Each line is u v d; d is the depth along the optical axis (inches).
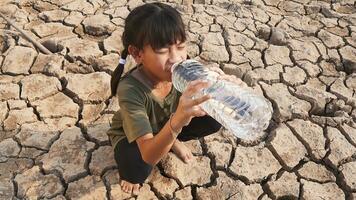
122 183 102.9
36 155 110.7
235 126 80.3
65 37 148.3
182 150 108.9
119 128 99.0
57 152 111.3
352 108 127.0
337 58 144.6
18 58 137.7
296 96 129.8
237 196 104.3
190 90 72.6
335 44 150.1
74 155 110.6
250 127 81.3
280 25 158.6
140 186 104.4
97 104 125.5
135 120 84.0
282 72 138.2
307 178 108.7
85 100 125.4
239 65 140.6
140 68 88.5
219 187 105.8
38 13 163.2
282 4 171.3
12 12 160.2
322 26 159.5
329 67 142.4
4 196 102.0
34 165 108.7
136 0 169.2
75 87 128.5
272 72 138.0
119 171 100.3
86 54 140.1
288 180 108.0
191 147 113.6
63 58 138.1
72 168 107.6
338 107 127.0
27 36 142.7
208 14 161.5
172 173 107.0
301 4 171.2
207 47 146.3
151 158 84.8
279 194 105.3
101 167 107.7
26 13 160.6
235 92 79.7
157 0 170.9
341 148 114.5
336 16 164.4
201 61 141.9
